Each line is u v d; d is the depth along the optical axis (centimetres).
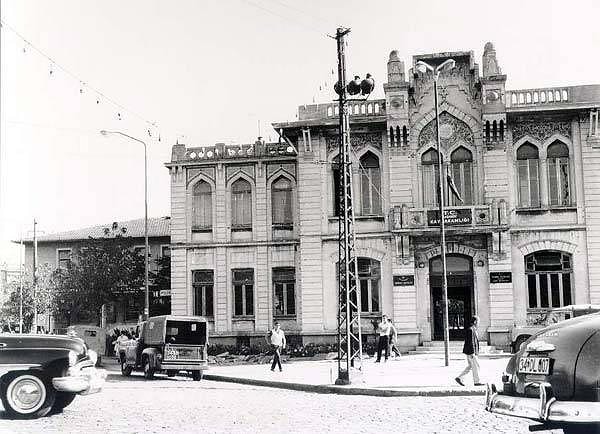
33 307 5759
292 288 4256
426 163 3950
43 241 6284
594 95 3797
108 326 5525
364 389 2155
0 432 1336
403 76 3953
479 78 3866
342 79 2389
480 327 3781
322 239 4044
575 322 991
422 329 3850
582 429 979
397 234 3856
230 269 4334
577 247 3766
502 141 3825
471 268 3856
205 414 1670
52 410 1716
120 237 5578
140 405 1886
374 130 4022
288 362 3672
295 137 4203
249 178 4356
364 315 3969
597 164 3775
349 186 2436
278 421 1523
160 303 5541
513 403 986
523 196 3850
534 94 3847
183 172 4434
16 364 1558
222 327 4300
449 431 1305
